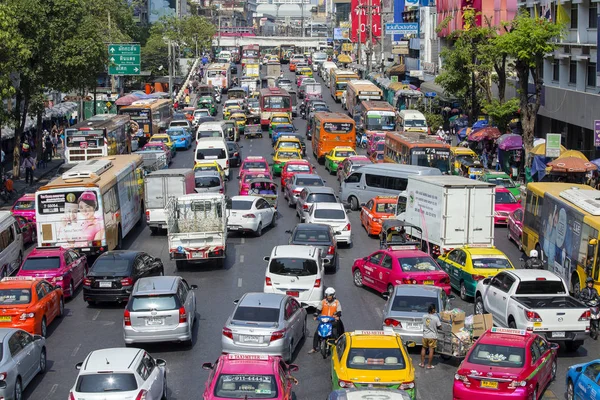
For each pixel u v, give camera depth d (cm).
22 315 2284
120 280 2669
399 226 3428
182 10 18562
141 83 11425
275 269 2581
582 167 4278
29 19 4934
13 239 3253
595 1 4847
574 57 5216
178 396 1889
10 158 6312
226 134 7038
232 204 3772
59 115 7362
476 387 1712
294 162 4944
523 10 5512
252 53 14600
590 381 1655
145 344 2298
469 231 3092
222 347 2050
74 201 3197
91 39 5319
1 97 4122
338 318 2217
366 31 13988
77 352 2269
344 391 1500
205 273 3155
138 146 7038
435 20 9512
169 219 3206
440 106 8269
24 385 1914
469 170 5050
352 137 5947
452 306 2630
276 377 1556
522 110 5012
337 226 3497
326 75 12538
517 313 2175
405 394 1484
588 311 2142
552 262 2948
